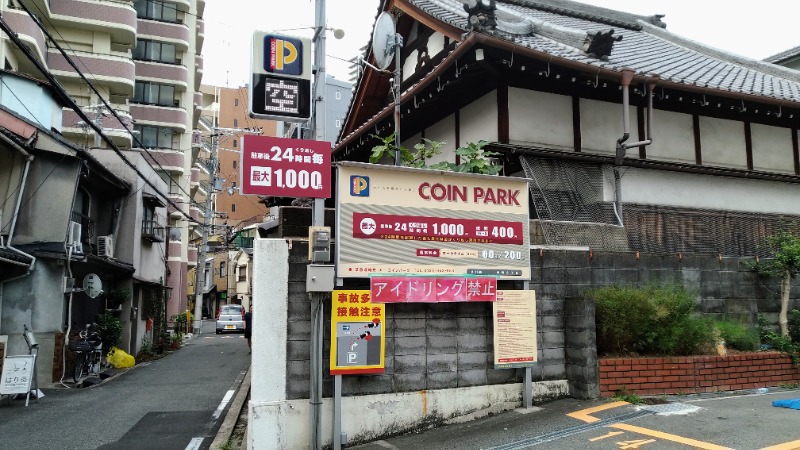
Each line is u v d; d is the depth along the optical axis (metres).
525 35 11.53
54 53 26.92
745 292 9.32
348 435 6.43
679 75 12.11
